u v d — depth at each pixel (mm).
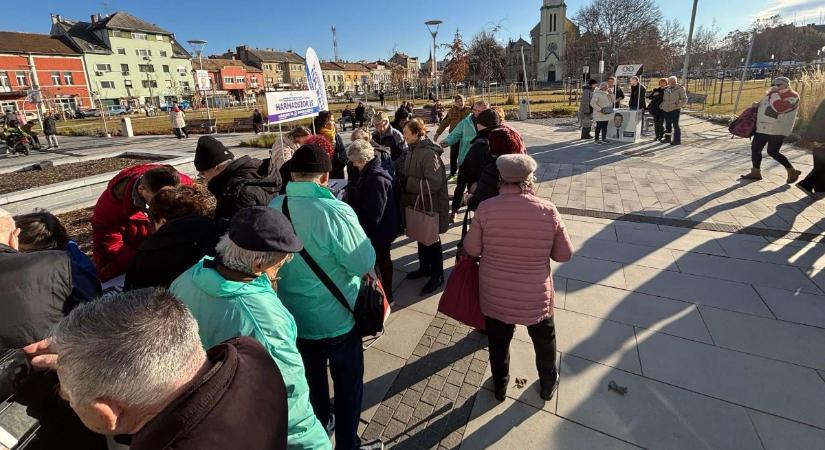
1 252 1536
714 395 2535
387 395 2691
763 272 3949
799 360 2789
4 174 9031
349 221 1931
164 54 63719
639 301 3600
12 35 49688
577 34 59344
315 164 1942
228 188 2820
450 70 31891
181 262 1901
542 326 2367
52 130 16188
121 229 3082
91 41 57156
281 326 1406
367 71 101438
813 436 2225
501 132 2887
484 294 2346
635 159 9219
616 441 2270
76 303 1639
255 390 1035
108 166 9633
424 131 3785
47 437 1271
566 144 11773
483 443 2305
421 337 3295
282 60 87500
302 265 1891
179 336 950
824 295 3516
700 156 9156
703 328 3180
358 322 2055
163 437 871
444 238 5254
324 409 2213
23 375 1232
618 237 4969
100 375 861
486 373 2863
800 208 5496
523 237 2188
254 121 20109
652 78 48531
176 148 14625
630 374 2750
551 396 2568
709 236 4836
